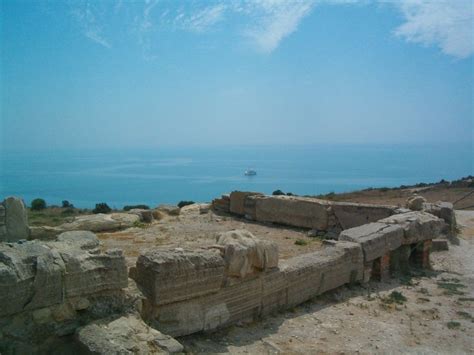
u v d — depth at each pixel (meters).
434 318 9.66
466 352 8.09
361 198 36.75
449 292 11.42
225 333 8.31
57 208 27.75
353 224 16.31
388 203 32.03
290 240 15.72
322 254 10.86
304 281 10.01
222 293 8.33
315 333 8.66
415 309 10.18
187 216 19.84
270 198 18.44
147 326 6.82
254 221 18.95
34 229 14.40
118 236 15.53
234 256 8.38
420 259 13.82
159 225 17.80
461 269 13.95
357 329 8.95
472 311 10.12
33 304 6.21
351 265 11.35
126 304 7.12
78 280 6.65
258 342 8.07
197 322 7.90
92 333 6.23
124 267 7.14
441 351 8.11
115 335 6.27
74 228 15.52
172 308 7.61
